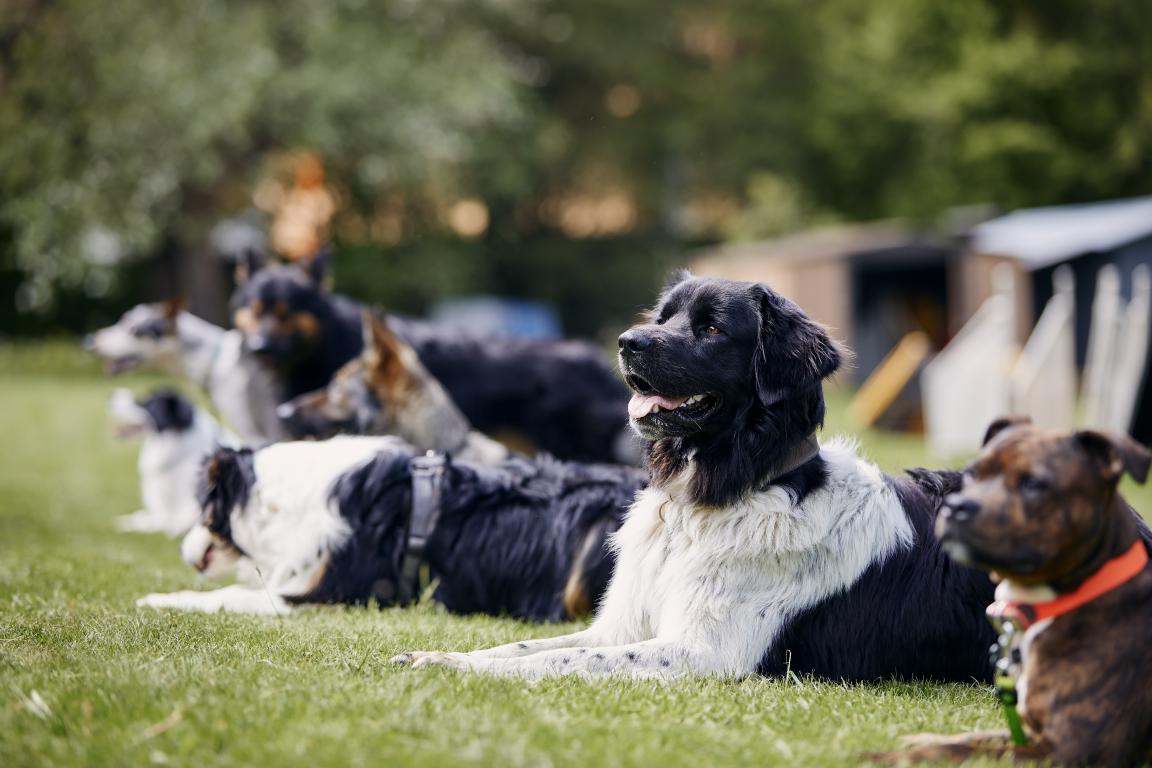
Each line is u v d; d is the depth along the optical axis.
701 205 48.72
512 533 7.55
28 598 6.94
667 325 5.90
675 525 5.87
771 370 5.70
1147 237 23.52
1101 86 39.16
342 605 7.34
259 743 4.12
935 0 41.25
